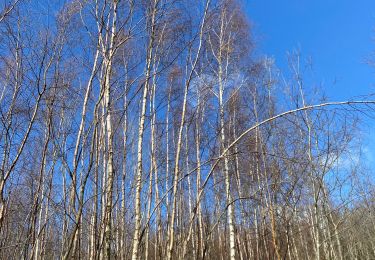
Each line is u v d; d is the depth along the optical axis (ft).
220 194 44.04
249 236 48.73
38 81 25.43
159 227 38.65
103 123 27.81
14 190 33.65
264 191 38.34
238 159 38.81
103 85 25.52
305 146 37.99
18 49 27.32
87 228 31.12
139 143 28.89
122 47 31.81
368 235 61.93
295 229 41.39
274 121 39.37
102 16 27.09
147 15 28.55
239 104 44.62
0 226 25.02
